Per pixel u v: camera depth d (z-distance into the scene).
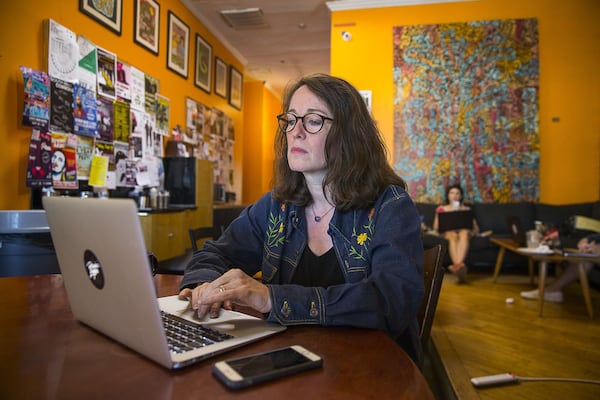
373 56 5.56
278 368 0.52
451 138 5.44
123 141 3.77
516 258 4.73
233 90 7.05
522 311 3.16
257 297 0.72
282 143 1.11
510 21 5.34
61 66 2.97
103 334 0.66
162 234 3.31
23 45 2.70
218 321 0.73
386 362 0.58
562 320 2.93
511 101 5.36
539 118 5.36
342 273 0.96
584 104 5.31
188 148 5.33
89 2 3.34
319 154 0.97
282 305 0.72
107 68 3.53
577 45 5.32
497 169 5.38
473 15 5.45
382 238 0.87
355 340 0.67
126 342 0.60
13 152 2.65
